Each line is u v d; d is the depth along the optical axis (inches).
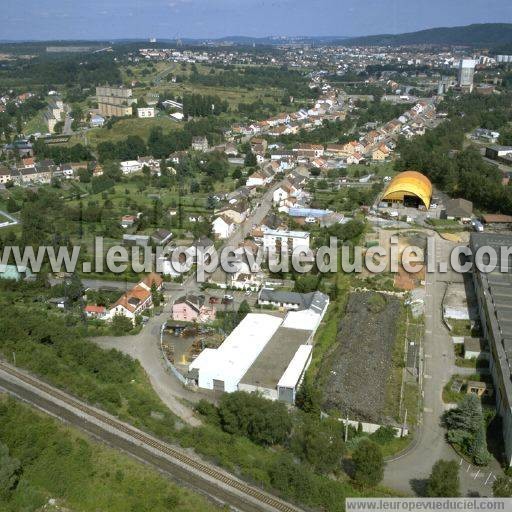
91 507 1964.8
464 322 3196.4
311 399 2361.0
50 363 2694.4
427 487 1914.4
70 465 2105.1
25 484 2052.2
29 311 3331.7
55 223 4798.2
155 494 1959.9
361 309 3272.6
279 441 2222.0
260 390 2487.7
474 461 2122.3
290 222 4827.8
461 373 2714.1
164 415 2372.0
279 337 2910.9
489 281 3277.6
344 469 2085.4
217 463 2098.9
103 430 2277.3
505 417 2210.9
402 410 2406.5
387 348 2888.8
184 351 2960.1
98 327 3238.2
